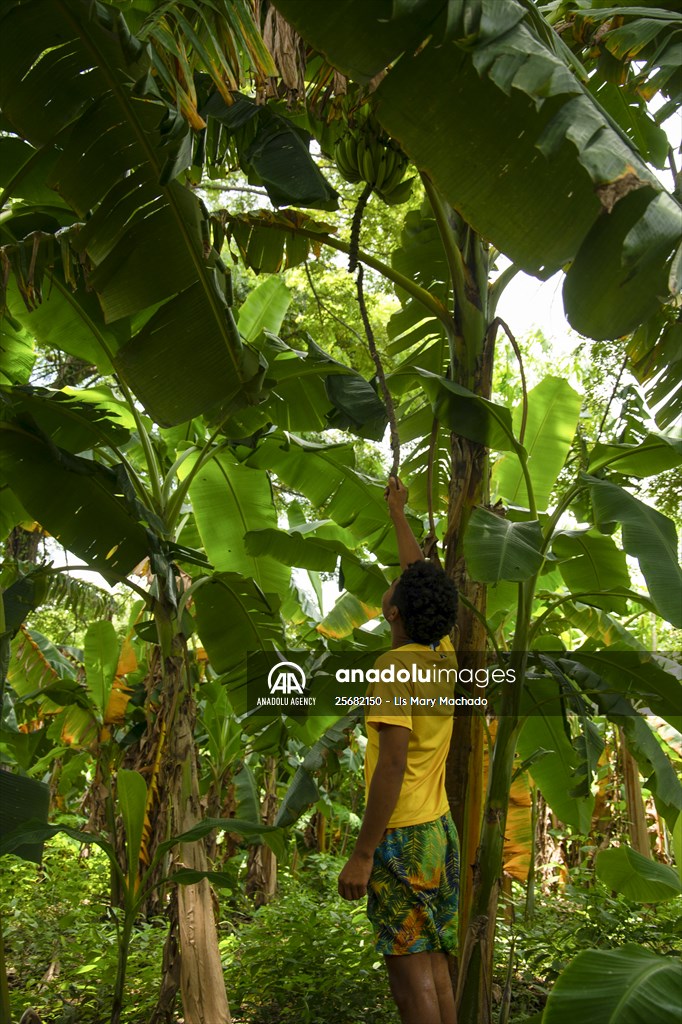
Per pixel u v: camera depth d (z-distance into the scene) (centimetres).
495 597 515
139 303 355
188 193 332
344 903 602
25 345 504
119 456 468
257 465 548
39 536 1079
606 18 335
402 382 488
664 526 347
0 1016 329
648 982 243
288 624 959
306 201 334
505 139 264
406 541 342
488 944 347
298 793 454
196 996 409
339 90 320
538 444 561
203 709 796
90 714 734
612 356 667
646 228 235
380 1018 431
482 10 240
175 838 391
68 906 666
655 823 945
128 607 1075
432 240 486
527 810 533
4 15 291
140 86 278
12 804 398
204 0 268
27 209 408
